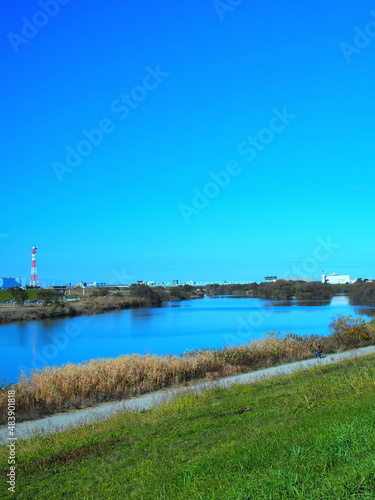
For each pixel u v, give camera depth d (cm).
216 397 1633
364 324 3456
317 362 2484
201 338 4550
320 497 514
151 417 1384
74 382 1992
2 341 4547
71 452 1080
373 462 557
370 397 1073
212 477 691
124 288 12269
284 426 947
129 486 801
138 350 3878
